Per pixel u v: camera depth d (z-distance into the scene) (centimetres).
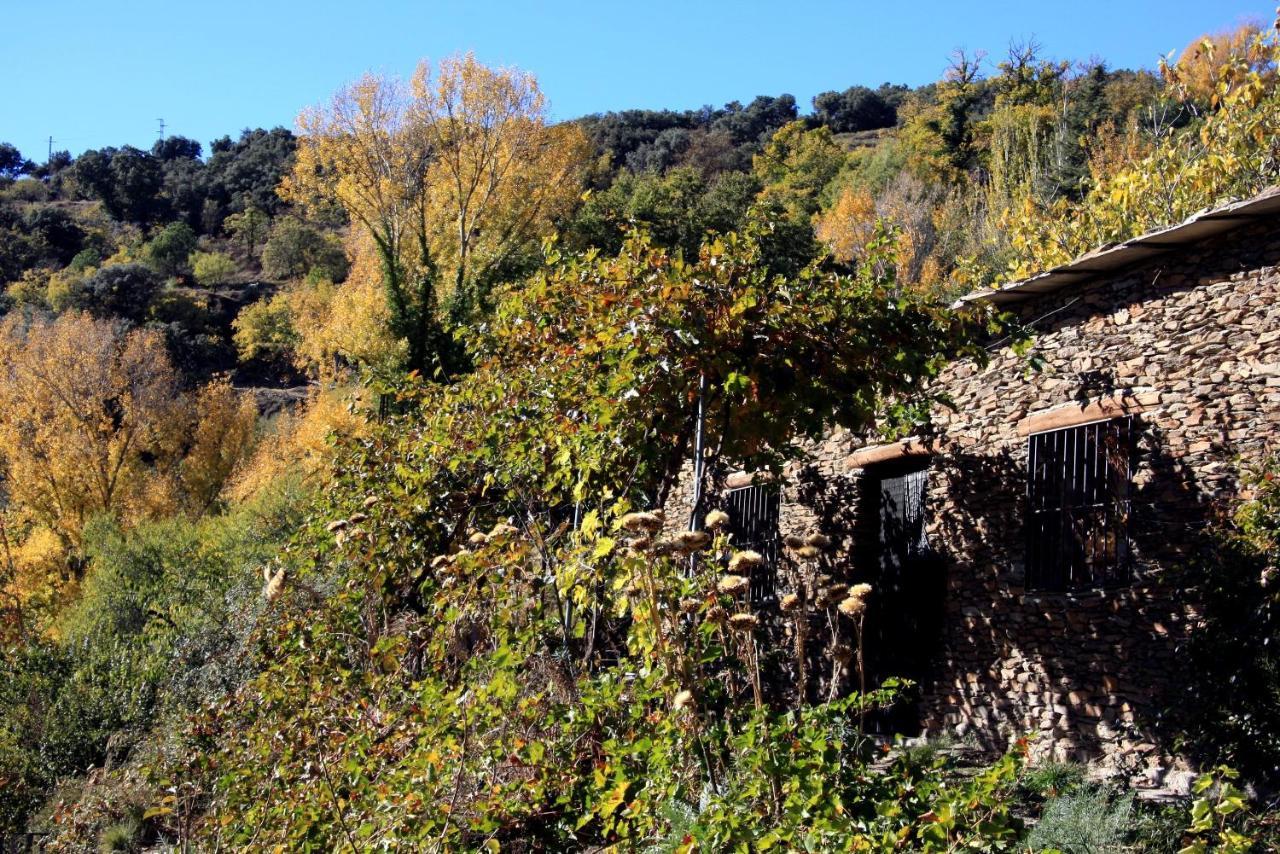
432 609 737
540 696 536
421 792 486
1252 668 611
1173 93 1286
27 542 3114
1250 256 683
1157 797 628
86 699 1267
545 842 511
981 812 390
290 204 8581
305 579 1035
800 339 721
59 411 3406
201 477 3550
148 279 6381
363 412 1100
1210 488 686
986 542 870
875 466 1029
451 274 3356
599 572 550
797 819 377
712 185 4256
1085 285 801
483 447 862
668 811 446
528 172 3606
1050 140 2836
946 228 3206
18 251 7519
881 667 978
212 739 708
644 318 696
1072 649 770
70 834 898
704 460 709
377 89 3541
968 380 909
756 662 493
